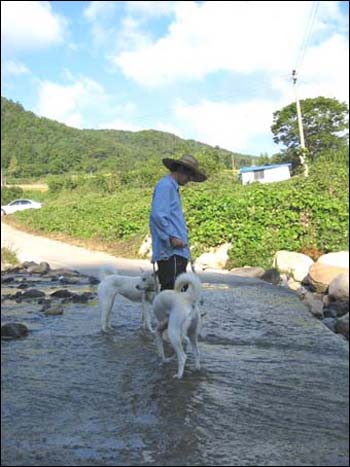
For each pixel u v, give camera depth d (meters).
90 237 23.36
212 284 10.91
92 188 47.22
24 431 3.81
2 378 4.93
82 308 8.35
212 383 4.85
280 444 3.69
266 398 4.53
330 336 6.63
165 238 5.92
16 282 11.77
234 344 6.22
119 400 4.41
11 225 35.09
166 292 5.26
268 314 7.87
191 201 17.61
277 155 54.69
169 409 4.23
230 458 3.46
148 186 39.69
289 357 5.73
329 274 10.31
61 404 4.31
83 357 5.62
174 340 5.02
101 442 3.65
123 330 6.85
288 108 53.25
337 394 4.66
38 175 72.06
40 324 7.20
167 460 3.41
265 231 14.50
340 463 3.44
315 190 15.84
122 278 6.89
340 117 52.03
